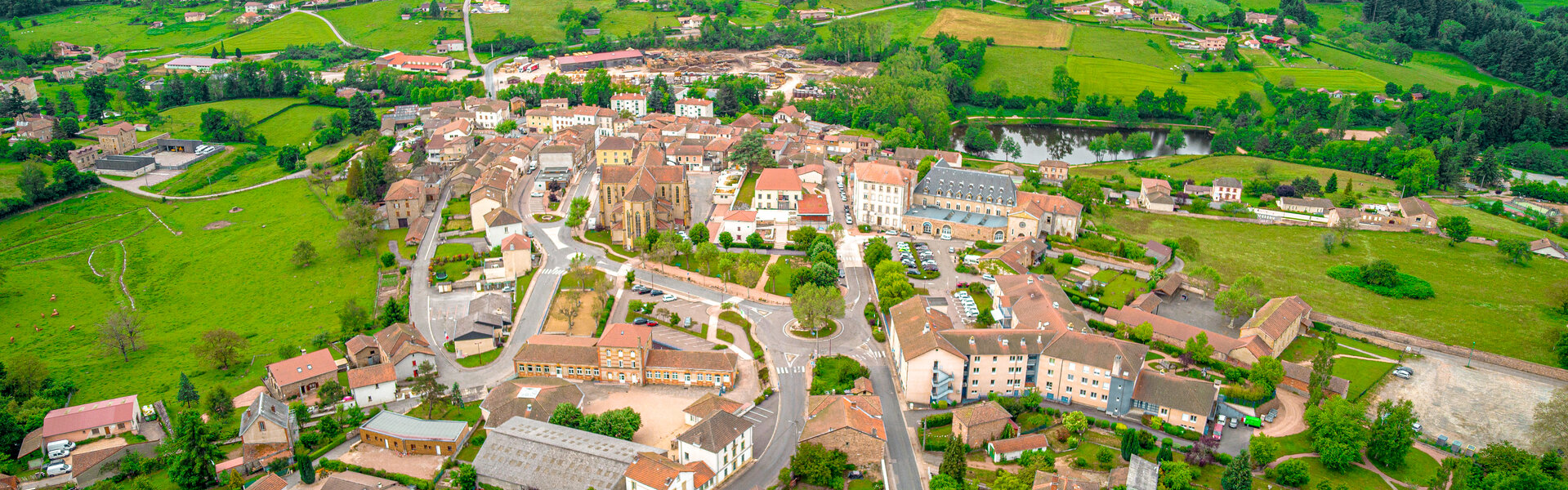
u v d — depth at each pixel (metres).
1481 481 189.88
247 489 189.88
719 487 194.50
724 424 197.62
